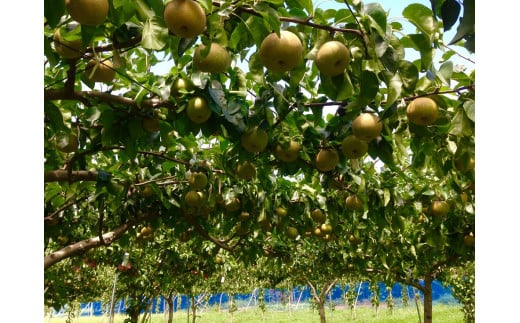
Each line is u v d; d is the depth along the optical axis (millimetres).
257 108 2402
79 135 2727
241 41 1774
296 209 4453
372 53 1632
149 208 4219
